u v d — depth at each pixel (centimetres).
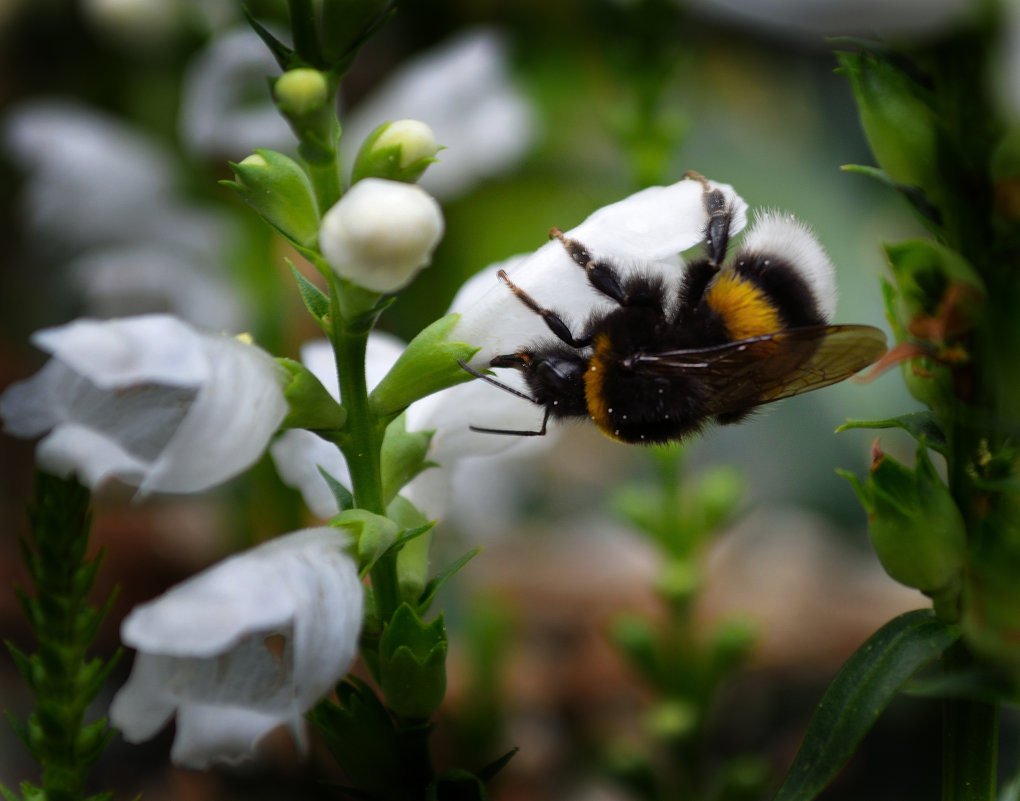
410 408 14
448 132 21
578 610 26
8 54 27
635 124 18
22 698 22
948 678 13
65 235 22
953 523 13
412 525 14
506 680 20
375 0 13
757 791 17
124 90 26
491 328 14
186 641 12
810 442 27
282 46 13
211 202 21
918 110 13
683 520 18
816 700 23
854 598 26
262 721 12
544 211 26
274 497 20
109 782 21
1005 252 13
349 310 13
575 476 31
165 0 21
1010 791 14
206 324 21
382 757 13
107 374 12
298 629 12
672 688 18
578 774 22
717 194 14
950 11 12
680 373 15
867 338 14
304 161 13
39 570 13
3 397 12
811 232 15
